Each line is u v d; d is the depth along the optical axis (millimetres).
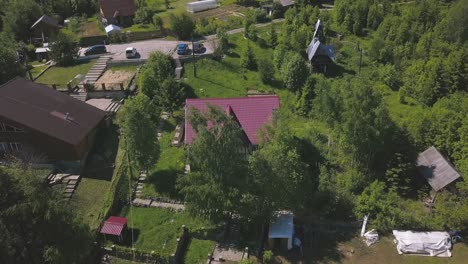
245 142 51750
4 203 30797
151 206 48719
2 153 51906
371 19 91438
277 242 45031
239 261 42938
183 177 43781
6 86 55125
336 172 53344
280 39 82562
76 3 108375
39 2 104125
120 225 44250
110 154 55438
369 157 51875
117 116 59594
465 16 84062
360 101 49375
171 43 84312
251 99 54406
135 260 43031
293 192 45000
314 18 91938
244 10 105938
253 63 75500
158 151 50375
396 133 52469
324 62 75250
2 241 29734
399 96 69188
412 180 52531
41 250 32906
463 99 64500
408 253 44750
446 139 53531
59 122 52688
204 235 45750
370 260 44031
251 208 44031
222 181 42438
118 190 49531
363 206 47406
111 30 87812
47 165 51719
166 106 62688
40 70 76312
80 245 34312
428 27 90062
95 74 73750
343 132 51906
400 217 46875
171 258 42219
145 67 70875
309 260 43812
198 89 69812
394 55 79250
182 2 116750
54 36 78312
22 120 50250
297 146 51500
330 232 47000
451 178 48281
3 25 90438
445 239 45125
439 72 68688
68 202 46562
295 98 67062
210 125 49281
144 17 97500
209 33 89438
